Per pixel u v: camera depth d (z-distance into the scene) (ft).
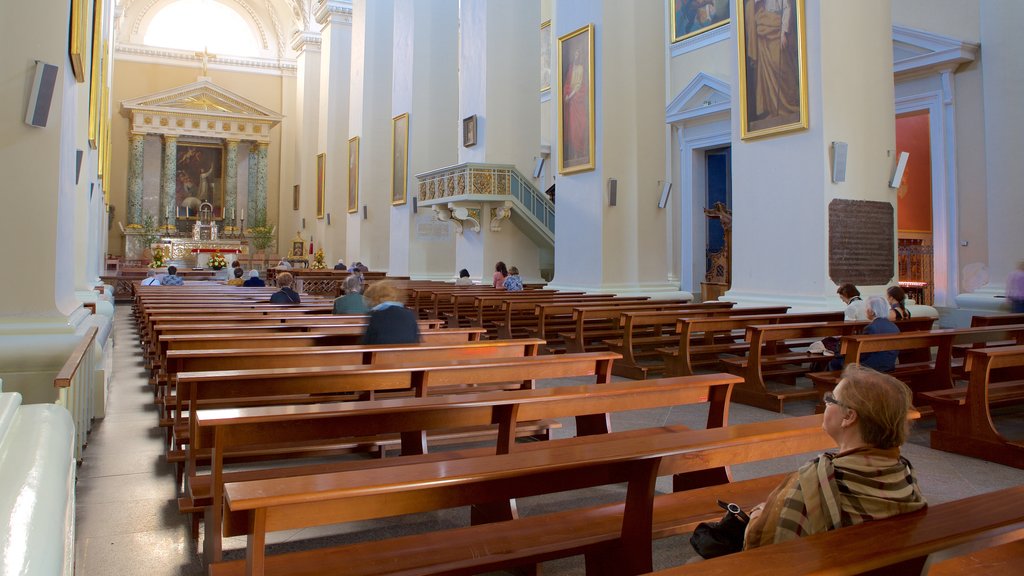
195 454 11.63
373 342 17.39
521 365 13.76
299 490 6.11
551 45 70.59
